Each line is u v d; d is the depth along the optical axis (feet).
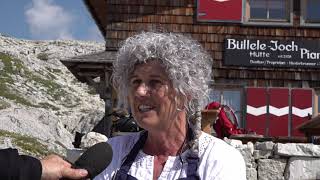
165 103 9.22
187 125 9.45
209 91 9.63
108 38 49.52
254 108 48.98
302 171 25.53
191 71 9.18
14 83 258.57
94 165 7.38
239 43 49.60
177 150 9.36
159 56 9.05
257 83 49.29
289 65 49.42
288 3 50.03
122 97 9.62
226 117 34.71
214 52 49.67
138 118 9.33
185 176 8.95
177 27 49.90
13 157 6.42
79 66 46.34
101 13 57.06
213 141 9.25
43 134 125.49
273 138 34.04
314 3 50.06
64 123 204.64
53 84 283.79
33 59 319.88
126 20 49.83
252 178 26.03
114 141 9.87
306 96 49.06
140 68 9.22
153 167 9.33
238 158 9.12
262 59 49.49
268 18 50.06
